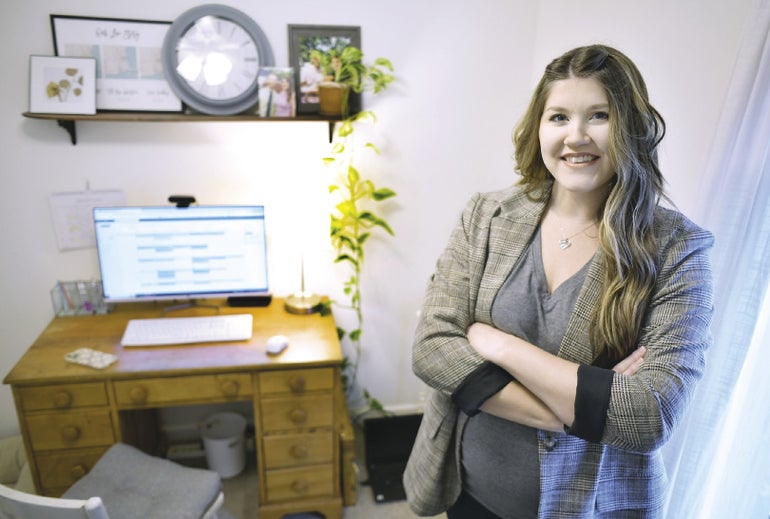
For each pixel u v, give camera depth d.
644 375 0.77
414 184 2.16
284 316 2.01
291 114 1.85
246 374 1.69
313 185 1.83
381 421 2.30
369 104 2.02
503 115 2.13
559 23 1.90
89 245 2.00
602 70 0.77
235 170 2.01
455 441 1.03
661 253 0.81
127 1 1.75
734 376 1.12
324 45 1.90
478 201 1.03
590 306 0.84
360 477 2.18
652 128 0.78
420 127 2.09
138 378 1.63
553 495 0.90
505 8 1.99
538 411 0.83
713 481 1.22
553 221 0.92
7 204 1.89
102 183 1.94
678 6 1.33
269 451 1.82
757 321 1.10
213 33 1.81
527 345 0.85
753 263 1.08
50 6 1.72
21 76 1.76
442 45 2.00
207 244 1.90
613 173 0.82
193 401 1.70
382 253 2.24
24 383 1.56
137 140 1.91
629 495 0.91
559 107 0.80
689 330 0.78
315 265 2.19
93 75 1.77
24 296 2.01
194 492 1.48
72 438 1.65
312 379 1.74
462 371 0.88
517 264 0.92
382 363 2.43
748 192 1.08
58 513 1.07
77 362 1.64
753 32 1.05
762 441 1.09
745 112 1.07
